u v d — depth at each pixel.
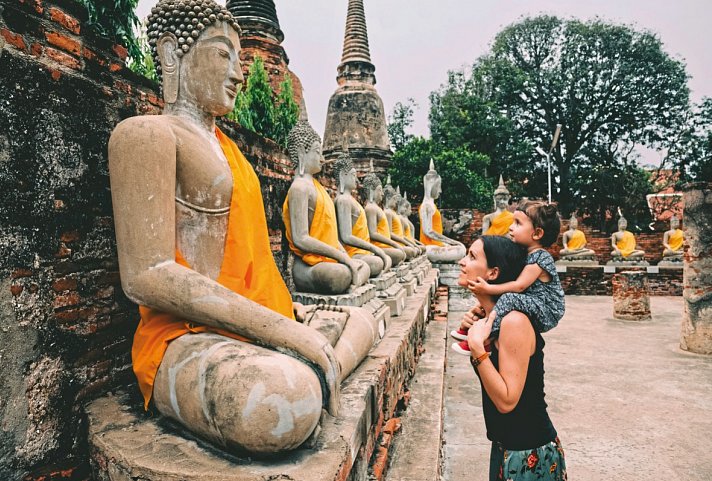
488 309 2.42
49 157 2.31
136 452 1.94
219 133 2.72
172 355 2.14
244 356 1.94
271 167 5.45
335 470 1.85
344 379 2.91
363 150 17.62
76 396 2.42
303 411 1.87
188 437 2.07
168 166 2.21
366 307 4.63
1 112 2.09
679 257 17.53
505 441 2.23
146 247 2.14
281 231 5.75
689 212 7.70
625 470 3.88
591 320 10.88
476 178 20.23
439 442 3.59
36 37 2.27
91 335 2.53
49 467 2.25
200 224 2.40
